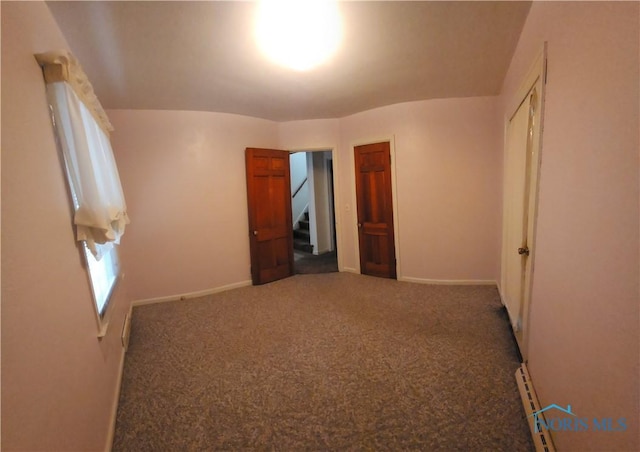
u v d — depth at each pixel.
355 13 1.86
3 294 0.78
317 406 1.78
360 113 4.14
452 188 3.75
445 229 3.82
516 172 2.36
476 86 3.22
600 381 0.98
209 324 2.99
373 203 4.21
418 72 2.80
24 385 0.83
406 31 2.08
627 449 0.82
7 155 0.89
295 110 3.87
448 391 1.84
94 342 1.52
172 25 1.90
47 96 1.32
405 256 4.05
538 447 1.38
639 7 0.75
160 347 2.56
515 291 2.35
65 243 1.28
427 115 3.72
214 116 3.83
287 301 3.53
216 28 1.96
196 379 2.09
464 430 1.55
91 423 1.34
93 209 1.42
